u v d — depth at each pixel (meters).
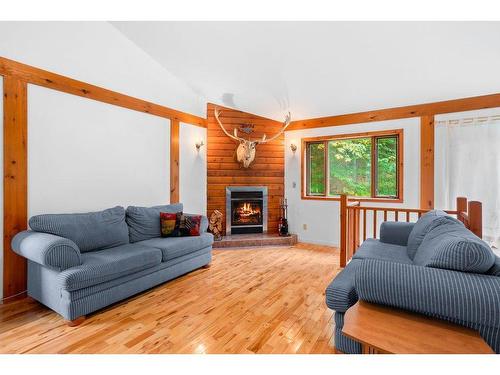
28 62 2.61
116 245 2.88
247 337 1.91
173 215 3.46
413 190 3.97
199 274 3.24
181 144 4.34
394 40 2.66
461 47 2.64
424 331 1.16
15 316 2.21
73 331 1.98
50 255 2.02
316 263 3.67
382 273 1.35
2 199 2.46
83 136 3.07
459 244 1.28
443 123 3.73
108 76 3.32
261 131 5.03
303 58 3.15
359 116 4.40
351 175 4.64
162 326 2.06
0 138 2.45
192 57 3.61
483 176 3.47
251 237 4.69
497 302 1.12
